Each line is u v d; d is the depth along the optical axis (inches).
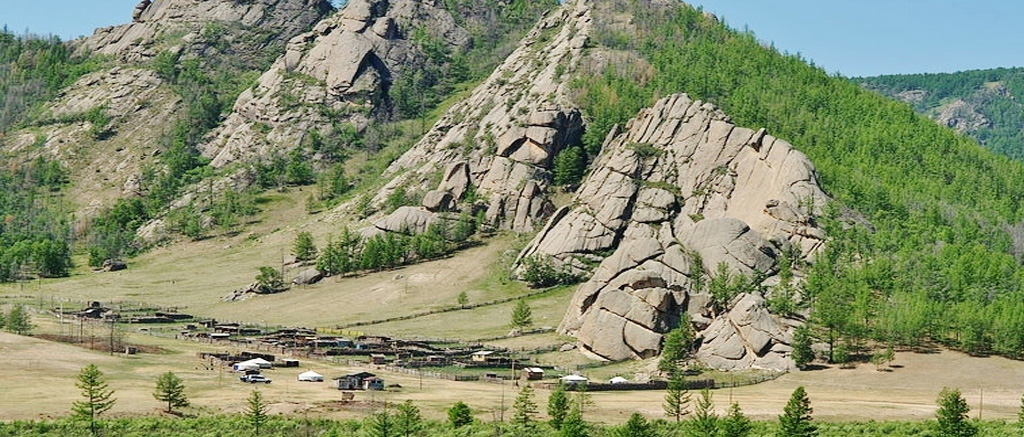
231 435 6038.4
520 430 6161.4
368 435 5979.3
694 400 7465.6
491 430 6141.7
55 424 6117.1
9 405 6604.3
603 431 6181.1
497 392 7824.8
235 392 7436.0
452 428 6250.0
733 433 5787.4
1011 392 7854.3
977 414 7012.8
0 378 7421.3
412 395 7564.0
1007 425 6441.9
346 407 6963.6
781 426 5994.1
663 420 6545.3
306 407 6914.4
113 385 7450.8
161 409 6697.8
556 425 6225.4
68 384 7372.1
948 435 5949.8
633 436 5698.8
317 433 6146.7
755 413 6929.1
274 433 6122.1
